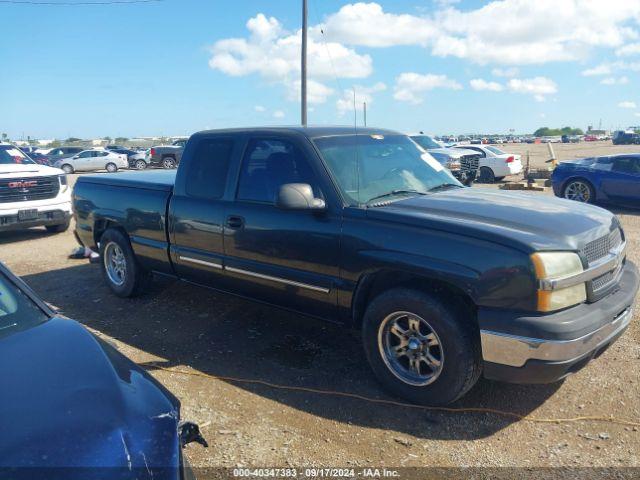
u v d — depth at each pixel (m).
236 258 4.70
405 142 5.12
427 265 3.53
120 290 6.12
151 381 2.37
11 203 9.48
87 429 1.89
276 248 4.36
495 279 3.31
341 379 4.19
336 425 3.57
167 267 5.49
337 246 3.99
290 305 4.48
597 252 3.64
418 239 3.62
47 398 2.03
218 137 4.98
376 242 3.78
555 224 3.62
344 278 3.99
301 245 4.20
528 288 3.23
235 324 5.35
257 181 4.59
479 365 3.60
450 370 3.55
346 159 4.36
